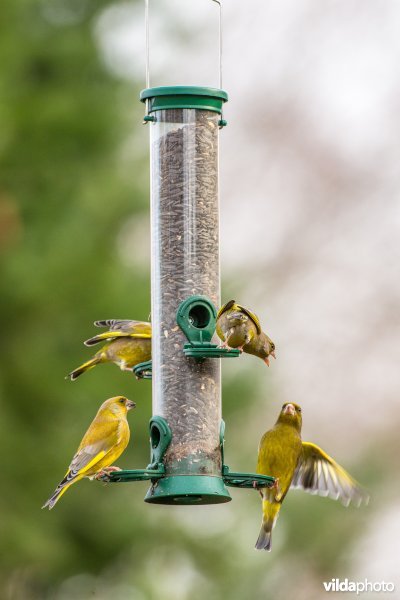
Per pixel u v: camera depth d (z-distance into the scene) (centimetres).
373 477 2305
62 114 1905
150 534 1972
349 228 2639
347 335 2547
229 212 2620
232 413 1986
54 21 1980
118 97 1964
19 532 1873
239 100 2661
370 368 2552
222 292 2033
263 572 2039
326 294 2586
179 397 1256
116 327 1405
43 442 1909
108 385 1891
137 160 1958
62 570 1928
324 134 2678
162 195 1291
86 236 1903
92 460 1318
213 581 2009
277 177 2655
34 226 1902
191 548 1992
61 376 1894
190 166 1289
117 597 1958
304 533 2095
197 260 1282
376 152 2700
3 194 1888
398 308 2573
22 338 1905
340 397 2527
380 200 2664
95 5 1997
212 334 1272
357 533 2138
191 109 1293
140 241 1975
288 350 2497
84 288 1888
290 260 2606
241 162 2648
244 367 2003
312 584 2111
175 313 1273
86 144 1934
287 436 1343
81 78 1970
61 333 1906
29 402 1912
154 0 2019
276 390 2053
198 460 1242
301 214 2642
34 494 1903
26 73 1950
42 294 1873
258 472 1348
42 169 1908
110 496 1953
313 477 1362
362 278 2600
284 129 2664
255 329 1267
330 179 2661
